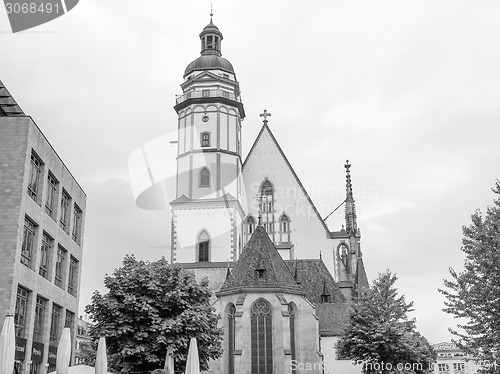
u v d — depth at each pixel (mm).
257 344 54594
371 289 46656
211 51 78000
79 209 50625
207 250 68688
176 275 39094
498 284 30516
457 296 31891
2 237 34250
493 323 30750
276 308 55000
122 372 36406
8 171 35281
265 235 60688
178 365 37531
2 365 20609
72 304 47938
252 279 56469
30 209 36750
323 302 66062
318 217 73750
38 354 38406
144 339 36719
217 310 57094
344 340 45375
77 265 49750
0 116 36406
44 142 39375
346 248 73125
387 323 43219
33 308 37281
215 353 40625
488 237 31047
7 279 33562
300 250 72688
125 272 38625
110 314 37250
